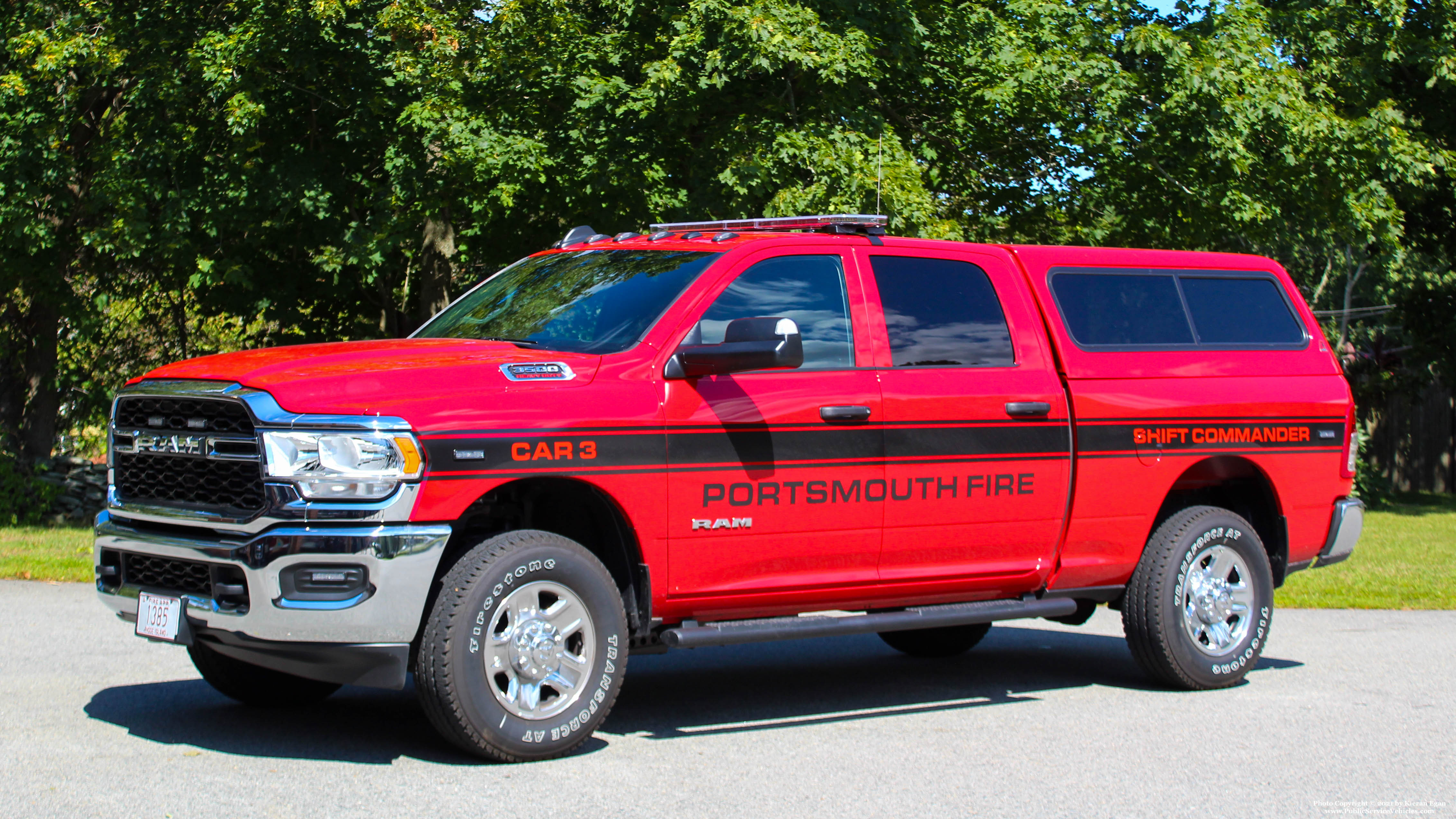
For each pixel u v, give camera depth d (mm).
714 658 8062
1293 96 18766
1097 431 6633
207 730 5629
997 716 6309
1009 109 17828
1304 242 22562
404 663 4910
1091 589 6801
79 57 16297
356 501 4812
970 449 6238
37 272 17422
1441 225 25453
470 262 19562
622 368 5426
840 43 14953
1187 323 7137
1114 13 19078
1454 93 23891
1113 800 4812
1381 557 14508
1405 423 30094
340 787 4758
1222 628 7051
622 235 6766
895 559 6094
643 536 5414
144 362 22531
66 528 16500
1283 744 5727
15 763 4977
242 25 16484
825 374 5895
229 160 16922
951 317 6355
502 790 4758
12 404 19984
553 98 17094
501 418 5070
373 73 17094
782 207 14555
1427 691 6945
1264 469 7223
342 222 17828
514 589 5074
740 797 4734
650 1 16297
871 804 4684
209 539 4984
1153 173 18875
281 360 5301
